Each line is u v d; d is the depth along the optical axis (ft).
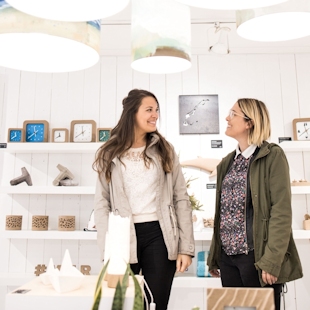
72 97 10.19
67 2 3.55
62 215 9.59
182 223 5.93
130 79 10.24
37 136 9.66
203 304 9.09
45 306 3.23
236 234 5.83
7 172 9.87
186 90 10.12
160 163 5.96
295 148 9.17
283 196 5.57
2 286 9.28
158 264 5.58
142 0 5.03
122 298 2.94
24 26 3.42
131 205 5.74
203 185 9.61
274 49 10.03
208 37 9.46
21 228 9.05
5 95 10.39
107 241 3.82
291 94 10.04
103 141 9.51
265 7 3.95
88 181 9.78
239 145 6.53
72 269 3.66
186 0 3.71
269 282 5.25
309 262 9.25
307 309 9.07
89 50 4.07
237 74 10.17
